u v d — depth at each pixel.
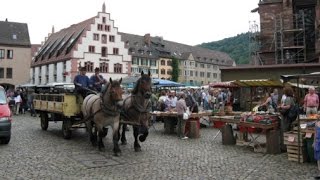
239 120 13.68
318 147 9.19
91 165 10.13
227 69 31.55
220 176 9.09
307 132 10.73
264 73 30.12
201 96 31.08
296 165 10.43
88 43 71.12
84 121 13.32
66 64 71.69
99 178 8.76
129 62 76.25
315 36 35.66
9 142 14.17
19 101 30.77
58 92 16.84
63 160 10.77
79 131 17.78
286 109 12.54
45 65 81.81
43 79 83.06
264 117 12.82
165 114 17.41
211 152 12.42
